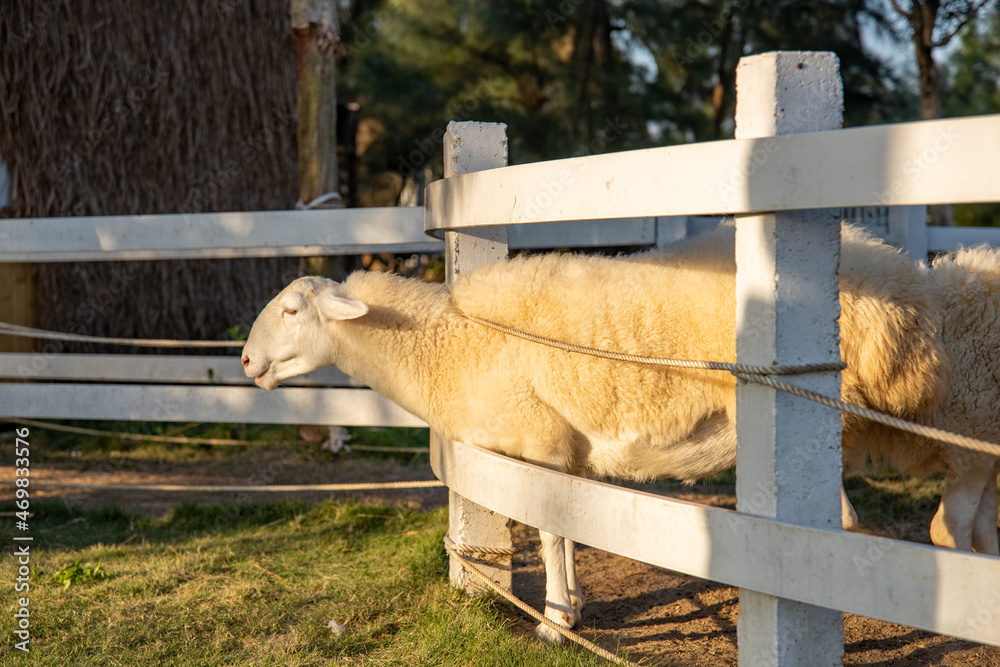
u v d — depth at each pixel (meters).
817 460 2.04
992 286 2.90
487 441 3.26
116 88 7.98
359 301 3.21
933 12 10.95
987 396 2.91
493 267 3.36
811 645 2.04
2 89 7.73
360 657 3.09
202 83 8.14
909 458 3.18
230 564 4.20
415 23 15.34
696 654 3.11
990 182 1.57
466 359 3.24
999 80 16.77
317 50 7.00
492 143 3.42
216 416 4.77
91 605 3.62
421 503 5.55
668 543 2.22
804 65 1.92
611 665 2.88
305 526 4.90
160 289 8.29
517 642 3.07
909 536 4.43
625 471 3.27
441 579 3.84
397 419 4.52
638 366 2.96
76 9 7.83
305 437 7.39
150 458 7.04
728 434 3.09
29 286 8.09
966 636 1.67
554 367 3.03
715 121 14.30
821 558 1.87
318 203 6.94
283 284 8.45
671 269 3.03
